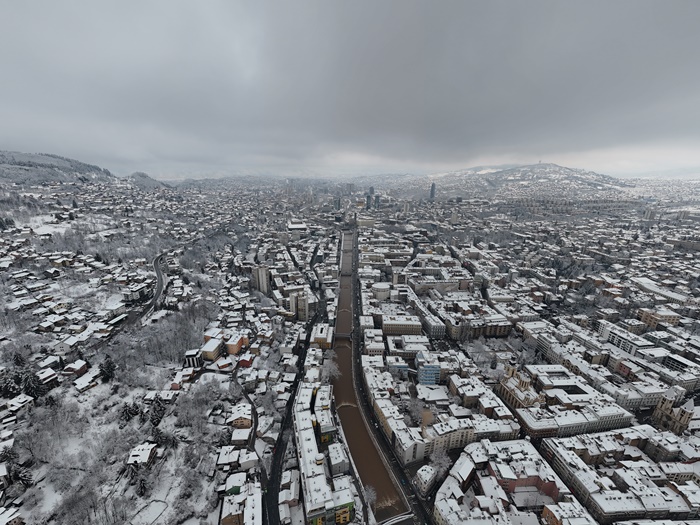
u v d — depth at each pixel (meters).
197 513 199.25
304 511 199.88
